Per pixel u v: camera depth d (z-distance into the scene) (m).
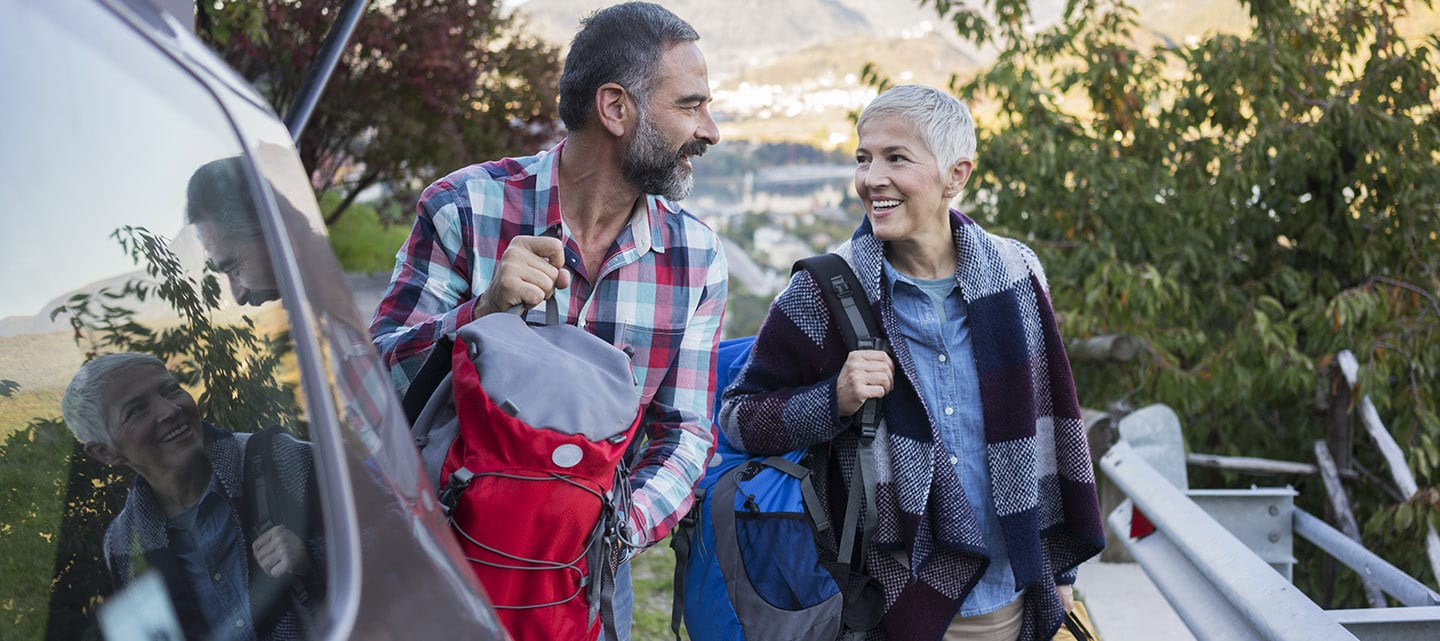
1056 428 2.57
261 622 1.06
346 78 10.08
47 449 1.09
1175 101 7.13
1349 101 6.86
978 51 7.37
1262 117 6.88
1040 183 6.78
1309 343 6.87
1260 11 6.86
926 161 2.46
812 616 2.39
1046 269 6.73
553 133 11.52
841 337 2.55
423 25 10.20
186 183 1.13
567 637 1.73
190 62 1.20
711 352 2.25
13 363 1.06
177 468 1.11
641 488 1.99
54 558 1.09
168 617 1.08
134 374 1.11
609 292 2.12
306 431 1.13
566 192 2.12
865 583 2.49
